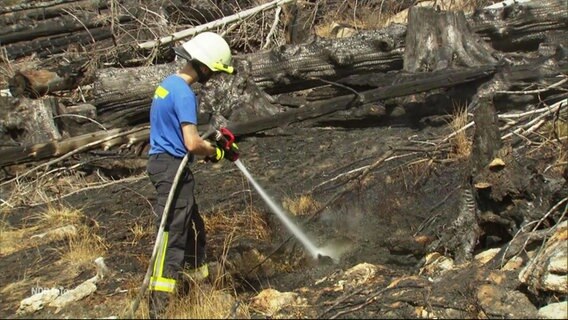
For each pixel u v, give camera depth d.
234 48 10.79
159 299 4.30
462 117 7.04
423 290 4.24
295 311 4.26
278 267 5.34
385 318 4.08
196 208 4.75
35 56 12.23
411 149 6.30
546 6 8.85
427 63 8.30
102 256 5.46
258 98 8.49
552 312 3.79
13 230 6.38
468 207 4.98
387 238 5.45
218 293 4.50
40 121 8.24
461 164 6.13
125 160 7.94
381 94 7.75
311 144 7.73
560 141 5.62
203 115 8.24
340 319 4.12
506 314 3.88
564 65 7.53
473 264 4.54
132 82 8.45
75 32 12.49
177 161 4.42
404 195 5.99
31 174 7.63
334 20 11.98
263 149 7.82
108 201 6.95
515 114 6.72
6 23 12.64
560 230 4.25
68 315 4.45
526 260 4.31
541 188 4.66
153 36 11.17
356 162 6.72
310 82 8.66
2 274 5.33
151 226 6.11
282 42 10.94
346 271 4.84
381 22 11.53
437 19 8.38
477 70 7.70
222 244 5.60
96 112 8.53
